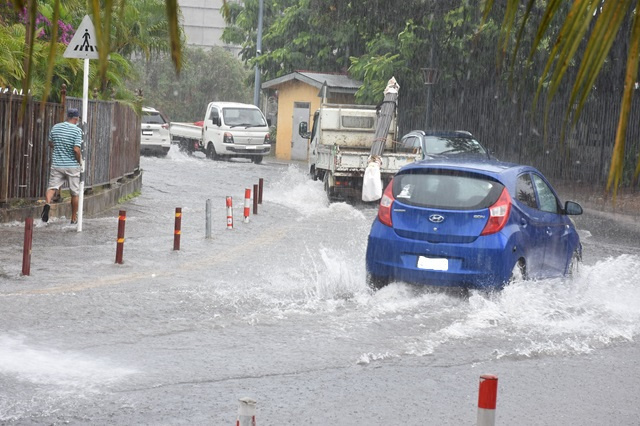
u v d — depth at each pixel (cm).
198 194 3362
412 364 1021
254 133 5600
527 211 1415
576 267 1639
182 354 1036
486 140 4334
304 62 6372
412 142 3306
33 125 2295
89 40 2028
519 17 3369
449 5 4091
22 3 245
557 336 1176
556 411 863
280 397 880
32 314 1212
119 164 3044
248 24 7188
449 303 1346
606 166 3719
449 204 1361
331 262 1484
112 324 1175
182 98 8312
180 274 1581
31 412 806
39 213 2273
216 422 794
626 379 988
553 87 268
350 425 799
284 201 3183
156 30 3541
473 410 855
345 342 1113
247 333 1149
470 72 4222
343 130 3534
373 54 4734
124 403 842
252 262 1752
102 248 1859
